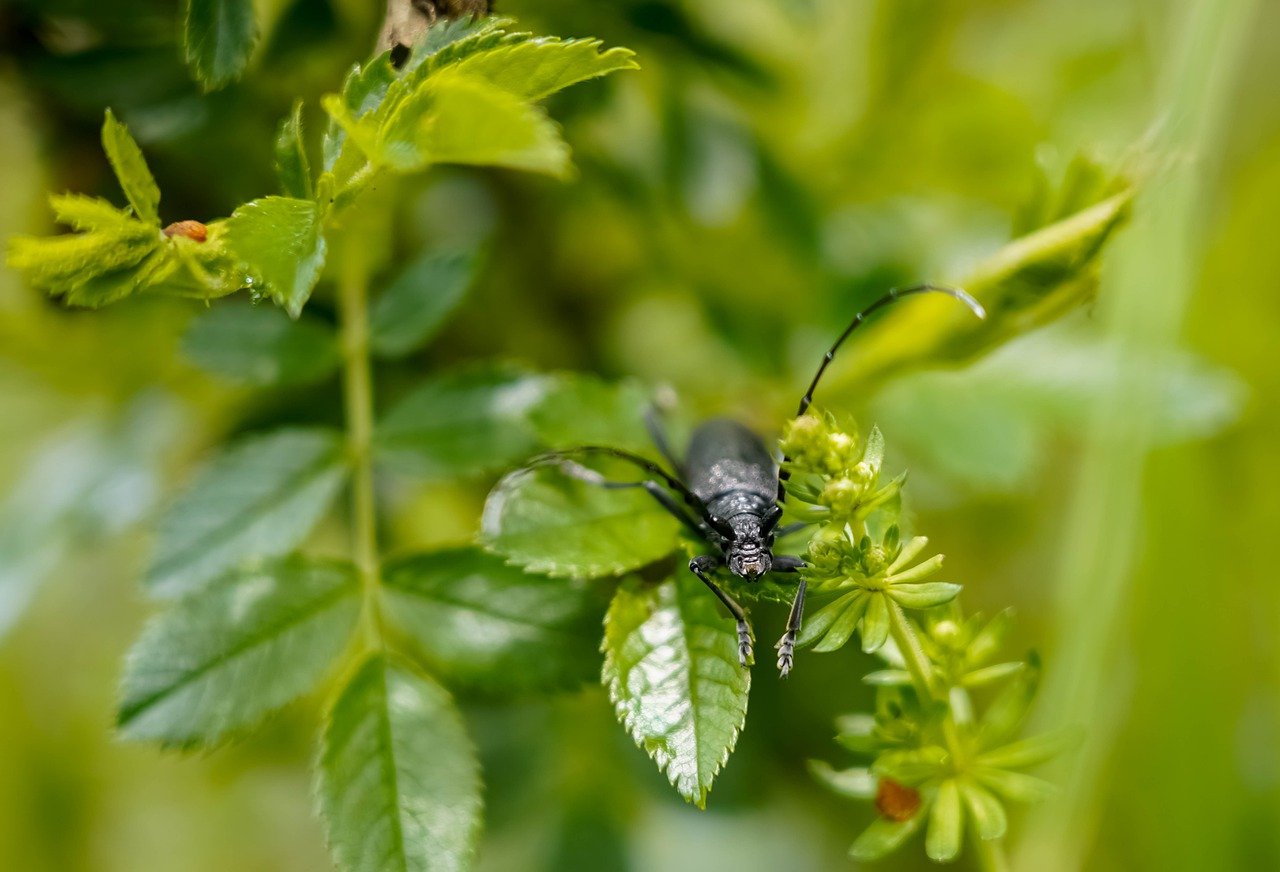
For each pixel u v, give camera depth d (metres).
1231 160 0.34
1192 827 0.32
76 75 0.29
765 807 0.30
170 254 0.24
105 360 0.31
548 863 0.29
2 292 0.30
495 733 0.30
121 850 0.34
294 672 0.26
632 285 0.33
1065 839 0.29
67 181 0.30
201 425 0.31
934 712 0.26
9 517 0.30
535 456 0.28
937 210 0.33
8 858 0.34
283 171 0.25
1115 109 0.34
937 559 0.25
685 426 0.30
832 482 0.25
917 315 0.29
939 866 0.32
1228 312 0.34
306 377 0.28
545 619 0.27
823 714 0.31
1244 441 0.33
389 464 0.28
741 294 0.32
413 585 0.27
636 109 0.31
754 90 0.31
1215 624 0.32
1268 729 0.32
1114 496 0.30
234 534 0.27
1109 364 0.30
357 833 0.26
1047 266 0.27
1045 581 0.34
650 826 0.30
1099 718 0.30
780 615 0.31
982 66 0.35
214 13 0.26
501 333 0.32
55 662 0.34
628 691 0.26
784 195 0.31
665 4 0.30
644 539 0.27
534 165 0.24
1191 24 0.29
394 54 0.26
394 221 0.31
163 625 0.26
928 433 0.31
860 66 0.33
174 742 0.26
